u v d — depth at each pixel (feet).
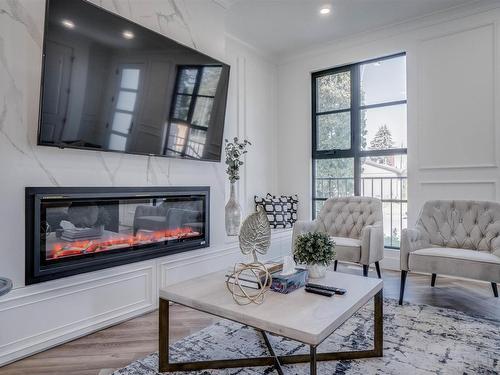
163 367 5.58
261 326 4.49
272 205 14.34
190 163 9.68
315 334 4.05
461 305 8.61
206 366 5.65
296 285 5.80
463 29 11.04
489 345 6.39
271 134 15.56
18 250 6.11
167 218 9.01
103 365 5.84
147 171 8.48
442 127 11.45
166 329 5.65
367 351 6.01
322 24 12.35
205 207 10.00
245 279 5.85
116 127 7.50
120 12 7.83
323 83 14.73
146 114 8.13
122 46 7.47
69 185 6.90
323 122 14.71
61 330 6.66
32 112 6.35
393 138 12.85
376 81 13.25
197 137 9.59
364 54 13.21
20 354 6.06
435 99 11.60
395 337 6.75
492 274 7.52
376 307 6.03
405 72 12.53
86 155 7.20
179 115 8.98
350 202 11.45
